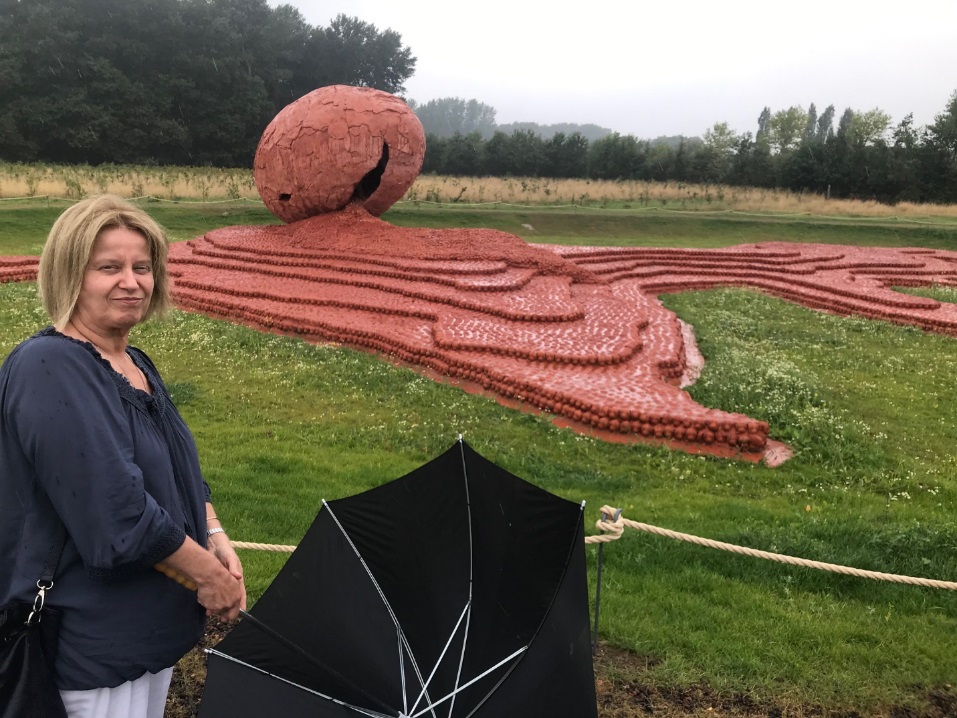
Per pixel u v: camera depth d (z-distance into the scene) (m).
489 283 17.73
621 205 44.94
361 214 21.41
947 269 30.33
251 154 57.59
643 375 12.39
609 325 15.38
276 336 14.30
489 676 2.93
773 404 11.66
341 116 20.48
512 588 3.22
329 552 3.29
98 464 2.35
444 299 16.28
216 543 3.26
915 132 53.78
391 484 3.63
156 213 29.89
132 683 2.67
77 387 2.39
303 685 2.76
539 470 8.99
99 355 2.55
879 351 16.58
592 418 10.45
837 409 12.09
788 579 6.16
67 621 2.49
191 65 53.78
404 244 20.16
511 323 15.04
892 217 45.06
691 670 4.75
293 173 20.97
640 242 35.47
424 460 9.17
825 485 9.27
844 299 22.03
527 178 54.88
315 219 21.28
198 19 55.75
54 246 2.60
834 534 7.07
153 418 2.75
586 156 58.91
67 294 2.60
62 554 2.47
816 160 53.12
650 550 6.65
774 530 7.14
